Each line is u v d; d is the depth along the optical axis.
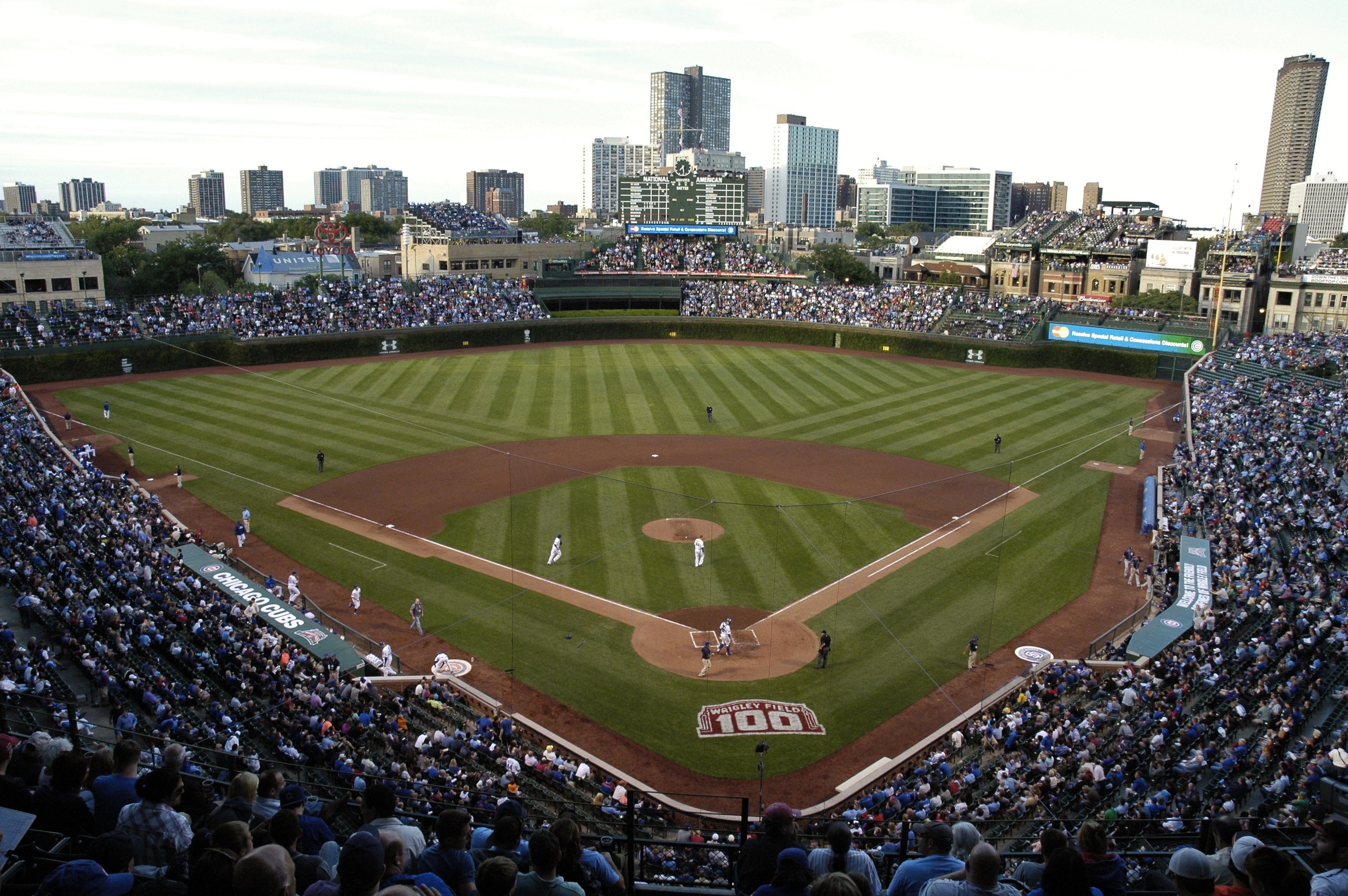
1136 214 155.62
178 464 62.94
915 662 38.03
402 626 40.47
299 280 144.00
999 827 25.50
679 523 53.00
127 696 29.47
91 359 90.19
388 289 116.44
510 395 86.19
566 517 53.88
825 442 71.25
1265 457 60.28
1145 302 131.12
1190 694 33.34
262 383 89.44
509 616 41.56
